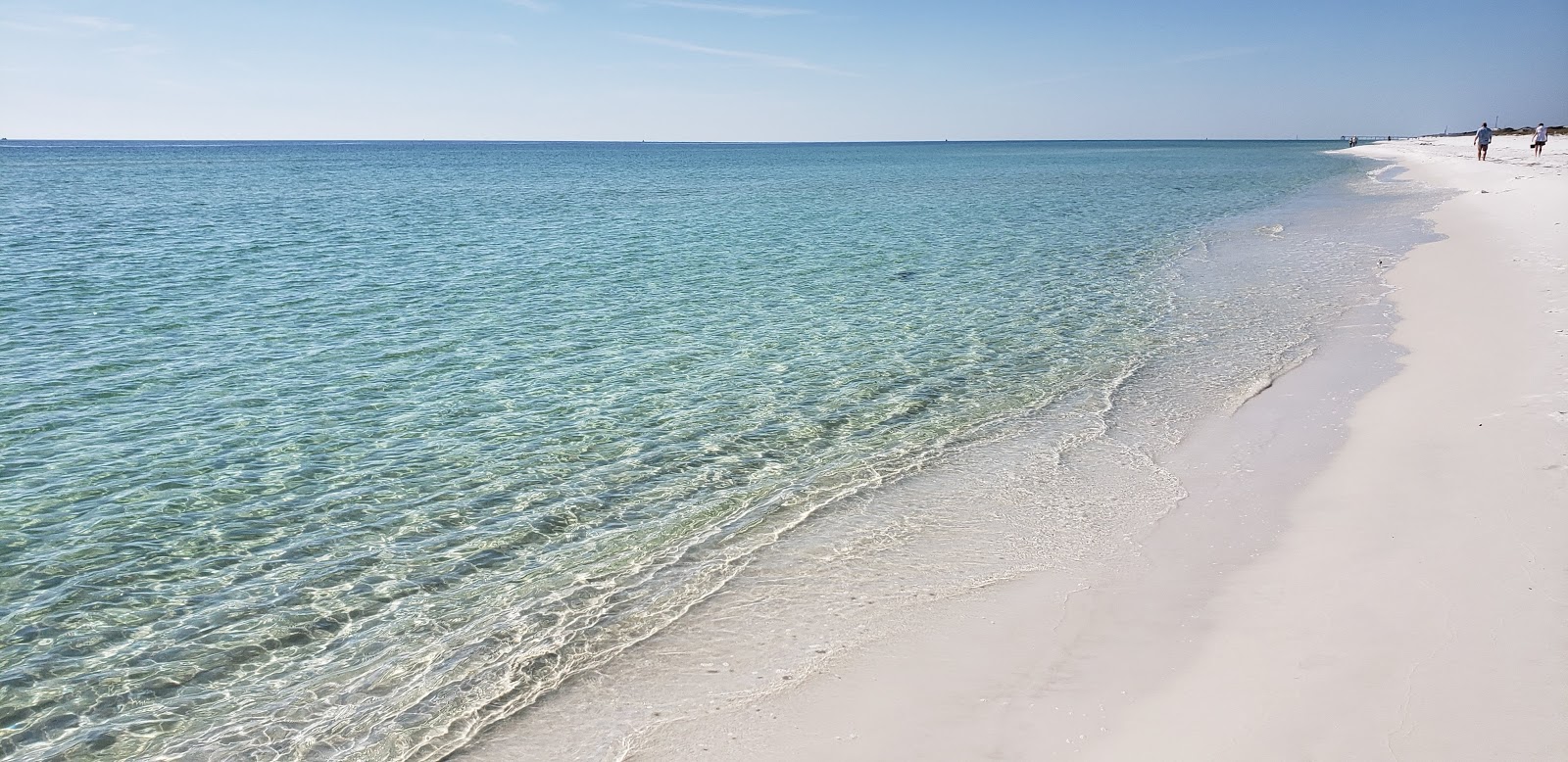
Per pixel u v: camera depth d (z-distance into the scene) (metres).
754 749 5.68
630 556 8.74
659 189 69.19
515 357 16.25
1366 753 4.96
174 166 119.81
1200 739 5.30
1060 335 17.19
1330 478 9.34
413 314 20.09
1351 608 6.59
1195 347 15.82
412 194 63.72
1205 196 52.50
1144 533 8.52
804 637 7.06
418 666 7.00
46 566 8.69
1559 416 10.01
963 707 5.94
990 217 41.19
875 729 5.79
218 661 7.17
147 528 9.50
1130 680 6.07
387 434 12.31
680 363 15.73
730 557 8.59
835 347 16.73
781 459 11.23
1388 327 15.98
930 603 7.43
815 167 114.81
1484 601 6.42
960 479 10.29
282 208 50.94
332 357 16.31
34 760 6.03
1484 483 8.55
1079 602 7.25
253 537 9.31
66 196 60.16
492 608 7.85
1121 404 12.80
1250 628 6.54
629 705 6.30
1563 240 22.50
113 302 21.66
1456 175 52.31
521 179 86.75
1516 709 5.19
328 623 7.70
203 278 25.30
